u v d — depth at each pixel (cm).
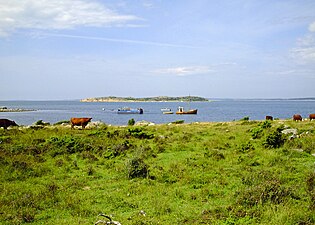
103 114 12469
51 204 1114
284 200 1064
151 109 17700
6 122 3244
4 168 1534
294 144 2030
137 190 1271
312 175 1297
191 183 1365
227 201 1134
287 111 14238
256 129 2558
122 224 927
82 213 1036
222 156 1836
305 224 886
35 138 2400
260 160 1722
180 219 972
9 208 1056
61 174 1521
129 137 2630
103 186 1341
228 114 11894
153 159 1842
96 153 2016
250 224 898
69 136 2355
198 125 3847
